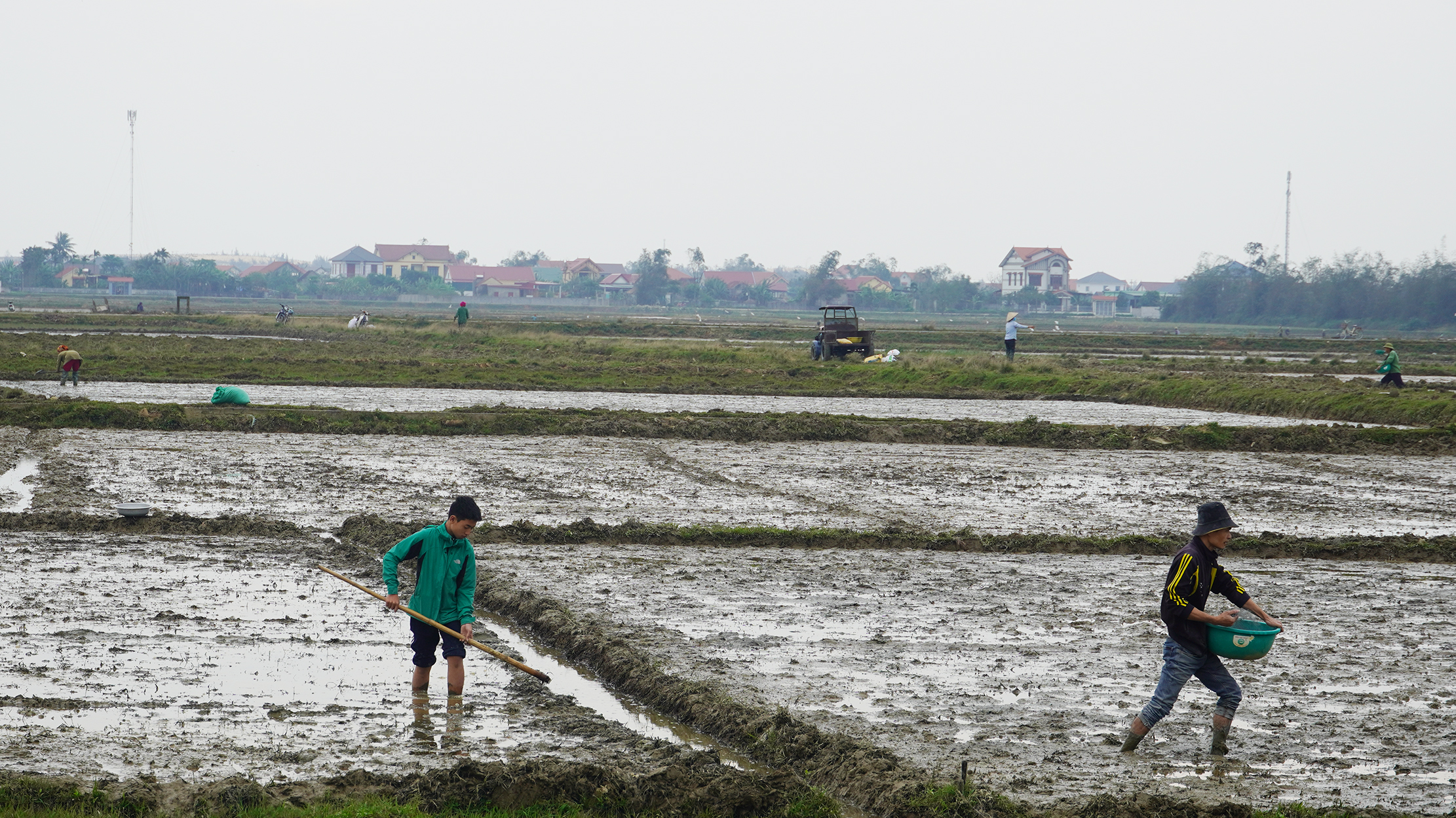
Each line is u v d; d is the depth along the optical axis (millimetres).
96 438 65125
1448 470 66000
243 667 27359
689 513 49125
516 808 19609
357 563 38312
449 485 54062
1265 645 22391
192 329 176000
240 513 46344
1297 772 22047
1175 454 71062
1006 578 38750
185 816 18703
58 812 18406
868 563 40688
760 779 20391
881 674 27750
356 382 99750
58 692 25094
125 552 38906
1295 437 73812
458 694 25750
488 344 149875
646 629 30781
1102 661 29266
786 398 100562
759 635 30781
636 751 22672
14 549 38750
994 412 92250
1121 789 20875
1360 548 44125
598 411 78438
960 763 22000
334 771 21156
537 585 35406
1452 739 23984
